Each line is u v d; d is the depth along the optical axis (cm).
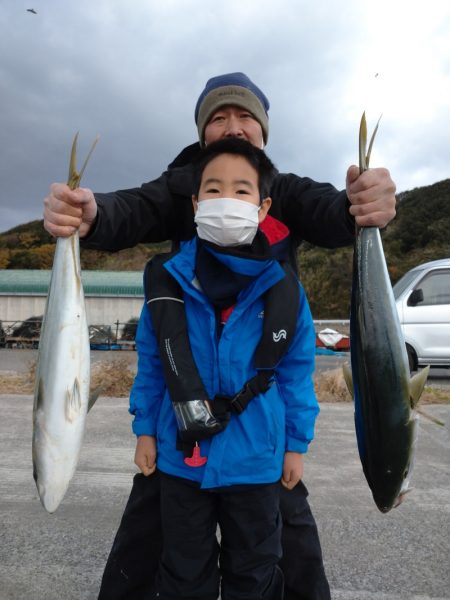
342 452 443
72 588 232
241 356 182
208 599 180
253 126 235
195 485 179
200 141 247
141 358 202
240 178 191
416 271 909
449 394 716
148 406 197
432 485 362
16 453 427
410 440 165
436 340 852
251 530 178
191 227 232
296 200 228
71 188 174
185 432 172
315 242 228
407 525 298
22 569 247
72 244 179
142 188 231
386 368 165
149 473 193
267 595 181
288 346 185
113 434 485
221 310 190
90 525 296
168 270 192
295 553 199
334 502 333
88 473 380
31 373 832
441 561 257
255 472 177
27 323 2206
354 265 176
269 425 180
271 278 187
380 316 167
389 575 244
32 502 329
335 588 233
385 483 167
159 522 199
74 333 178
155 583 188
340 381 705
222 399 179
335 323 1980
